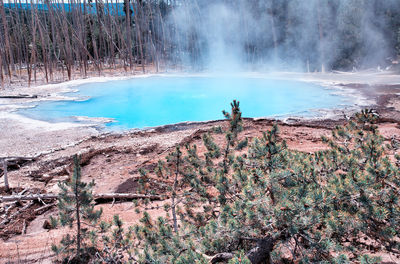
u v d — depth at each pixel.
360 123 5.24
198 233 3.60
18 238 5.67
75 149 11.09
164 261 3.23
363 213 3.01
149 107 20.34
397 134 10.61
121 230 4.20
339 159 4.13
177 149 5.05
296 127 12.85
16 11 36.56
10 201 7.23
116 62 45.78
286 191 3.25
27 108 18.69
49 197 7.28
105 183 8.40
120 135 12.90
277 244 3.09
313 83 25.20
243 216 3.22
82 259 4.37
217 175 4.44
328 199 3.12
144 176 5.18
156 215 6.20
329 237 3.03
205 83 28.39
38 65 39.97
